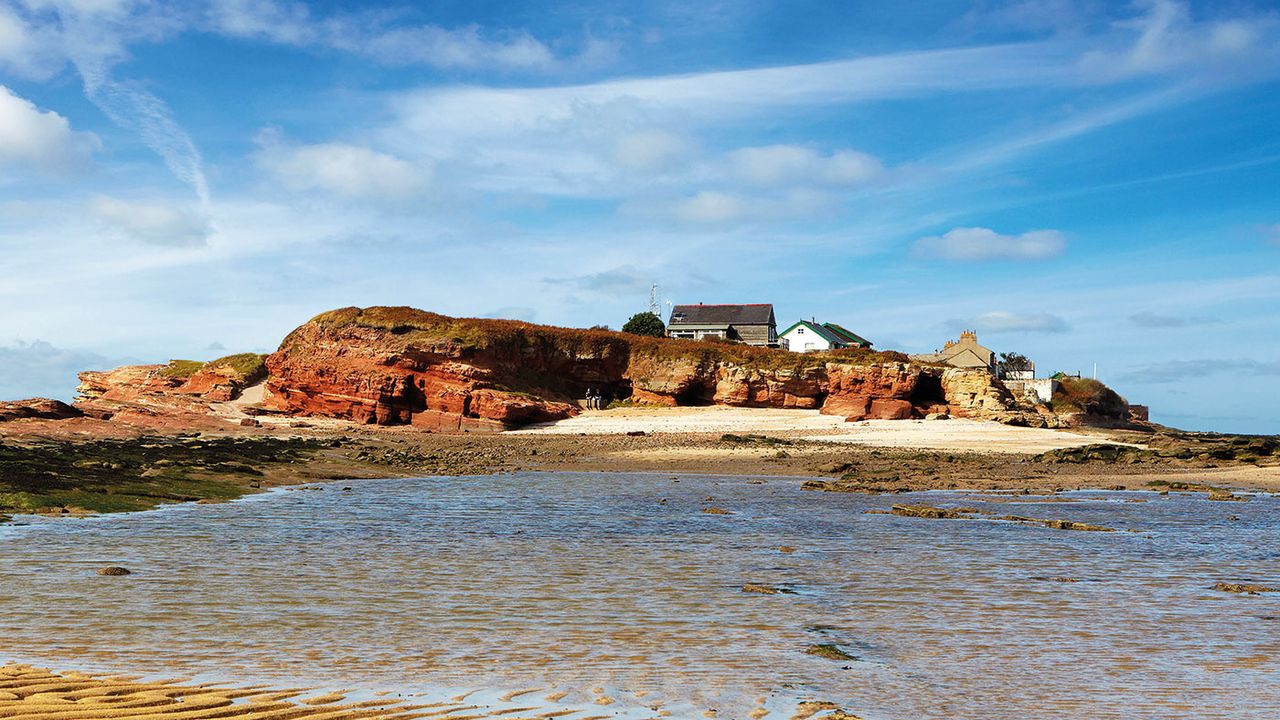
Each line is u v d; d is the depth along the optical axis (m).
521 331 95.31
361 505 33.00
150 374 113.56
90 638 12.91
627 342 98.94
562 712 9.66
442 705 9.77
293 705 9.42
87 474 36.12
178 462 43.88
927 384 91.31
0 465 36.28
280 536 24.20
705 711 9.87
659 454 64.06
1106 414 122.00
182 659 11.80
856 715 9.91
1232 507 34.75
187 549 21.56
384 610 15.25
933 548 23.44
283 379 93.81
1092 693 10.91
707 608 15.75
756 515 31.16
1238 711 10.27
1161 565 20.83
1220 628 14.46
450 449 67.62
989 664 12.22
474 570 19.44
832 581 18.55
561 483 45.00
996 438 73.19
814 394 92.88
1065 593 17.33
